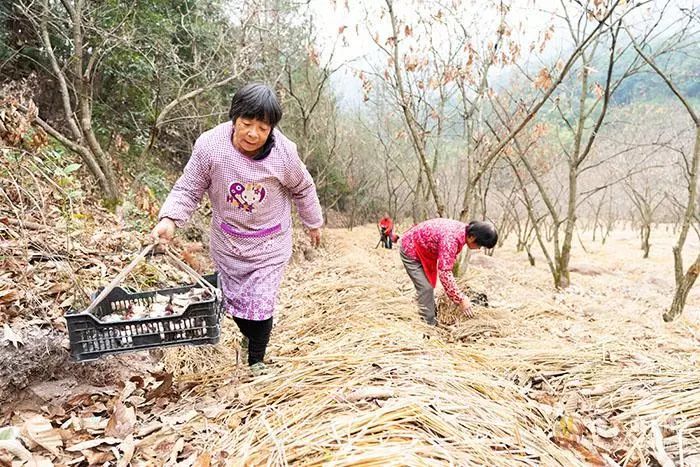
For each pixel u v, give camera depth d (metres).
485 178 9.11
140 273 3.28
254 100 1.84
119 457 1.69
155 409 2.07
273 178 2.04
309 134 11.32
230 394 2.12
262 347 2.30
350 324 3.26
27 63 6.29
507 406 2.07
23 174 3.40
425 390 2.02
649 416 2.13
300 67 10.14
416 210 9.98
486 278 5.74
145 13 6.86
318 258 7.43
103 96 7.50
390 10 4.62
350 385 2.09
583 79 5.45
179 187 2.03
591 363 2.72
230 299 2.19
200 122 8.16
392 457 1.55
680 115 10.26
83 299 2.47
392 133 11.73
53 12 5.37
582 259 9.27
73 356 1.80
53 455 1.68
